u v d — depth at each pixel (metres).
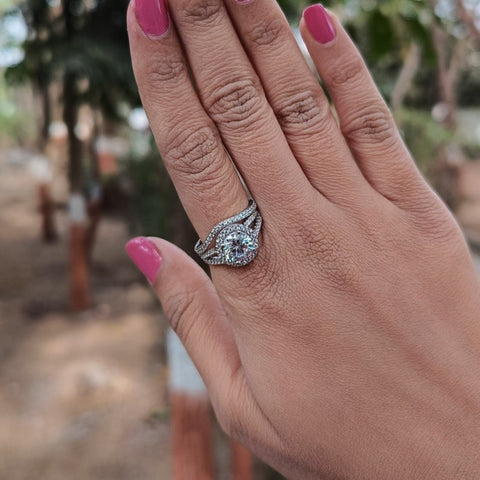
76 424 0.82
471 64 2.11
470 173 2.03
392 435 0.17
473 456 0.16
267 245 0.17
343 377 0.17
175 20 0.15
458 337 0.17
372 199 0.17
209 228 0.17
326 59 0.17
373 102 0.17
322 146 0.17
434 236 0.17
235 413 0.19
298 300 0.17
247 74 0.16
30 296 1.31
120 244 1.67
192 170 0.17
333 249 0.17
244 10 0.16
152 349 1.03
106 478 0.71
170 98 0.16
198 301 0.20
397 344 0.17
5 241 1.76
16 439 0.79
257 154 0.16
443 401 0.17
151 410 0.84
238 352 0.19
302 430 0.18
